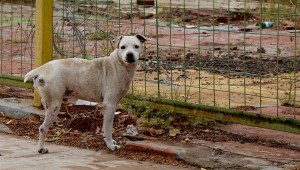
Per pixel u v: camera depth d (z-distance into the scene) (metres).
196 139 8.64
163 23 19.47
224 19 20.23
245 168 7.55
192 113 8.92
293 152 8.13
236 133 8.91
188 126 9.12
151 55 14.46
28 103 10.47
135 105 9.47
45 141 8.89
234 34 17.94
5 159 8.05
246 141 8.59
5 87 11.66
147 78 12.20
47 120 8.29
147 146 8.31
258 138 8.70
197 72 12.86
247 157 7.89
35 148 8.59
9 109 10.19
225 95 10.97
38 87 8.26
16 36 16.48
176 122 9.16
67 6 15.18
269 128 8.28
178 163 7.94
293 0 17.59
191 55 14.52
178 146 8.30
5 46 15.46
